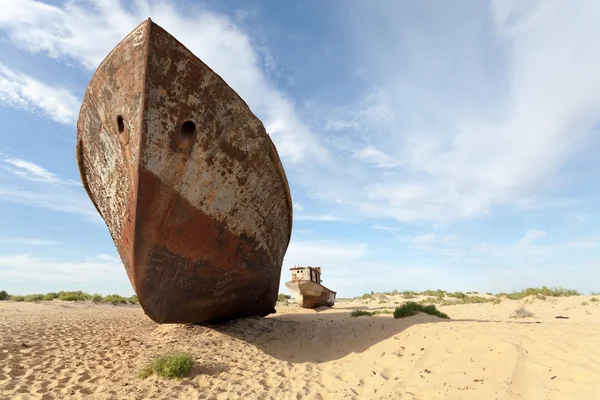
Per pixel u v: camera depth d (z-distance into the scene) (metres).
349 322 8.59
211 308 7.31
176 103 5.33
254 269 7.70
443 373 4.48
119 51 5.27
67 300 18.88
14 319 10.04
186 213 5.84
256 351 6.73
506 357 4.47
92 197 8.04
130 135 5.32
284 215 8.12
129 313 14.70
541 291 15.86
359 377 4.97
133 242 5.54
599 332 5.06
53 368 5.20
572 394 3.42
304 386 4.80
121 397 4.20
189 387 4.64
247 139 6.25
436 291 24.19
